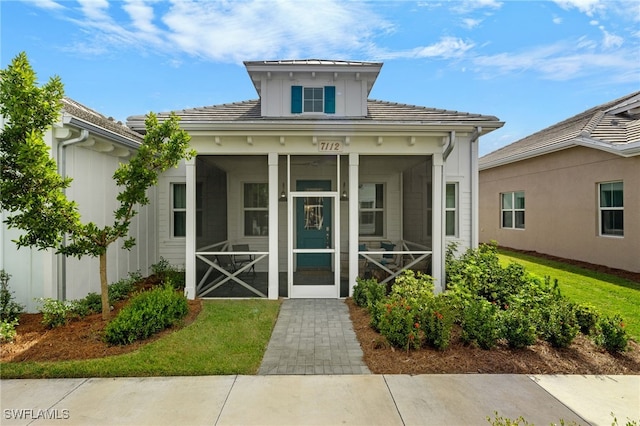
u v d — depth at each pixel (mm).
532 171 13906
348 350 4879
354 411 3428
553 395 3730
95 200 7152
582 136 10734
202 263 8242
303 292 7625
